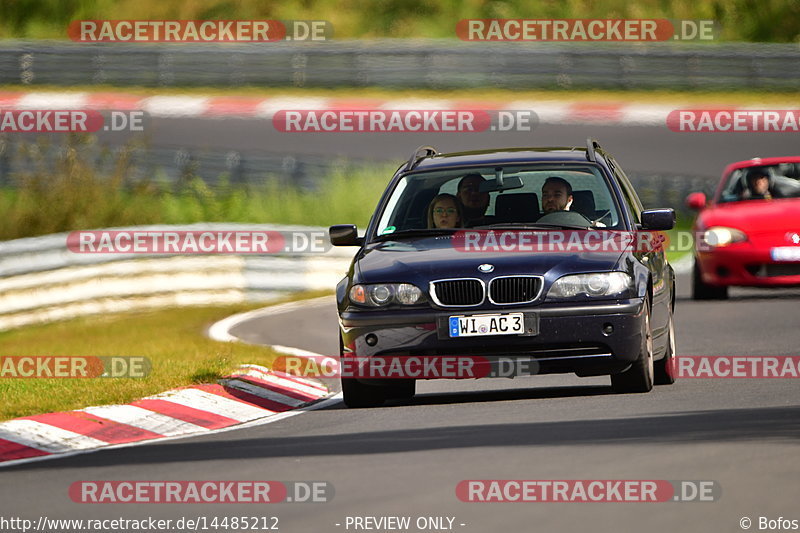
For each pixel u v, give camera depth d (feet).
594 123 382.22
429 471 76.07
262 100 403.34
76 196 264.72
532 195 114.52
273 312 205.77
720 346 143.54
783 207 194.39
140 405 108.99
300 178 308.40
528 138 366.84
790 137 364.79
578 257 106.42
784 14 529.45
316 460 82.64
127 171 287.48
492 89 425.28
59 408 106.52
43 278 211.82
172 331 188.03
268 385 122.72
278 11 520.01
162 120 387.34
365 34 515.91
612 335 103.96
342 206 299.79
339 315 109.29
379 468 78.07
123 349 157.69
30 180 267.59
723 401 100.78
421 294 105.70
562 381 123.44
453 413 101.40
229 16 521.24
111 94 417.69
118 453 91.66
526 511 65.26
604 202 113.70
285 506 69.51
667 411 95.86
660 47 430.61
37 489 78.07
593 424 90.58
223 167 308.19
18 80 427.33
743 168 203.21
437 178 116.98
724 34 518.78
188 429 105.70
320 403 116.67
